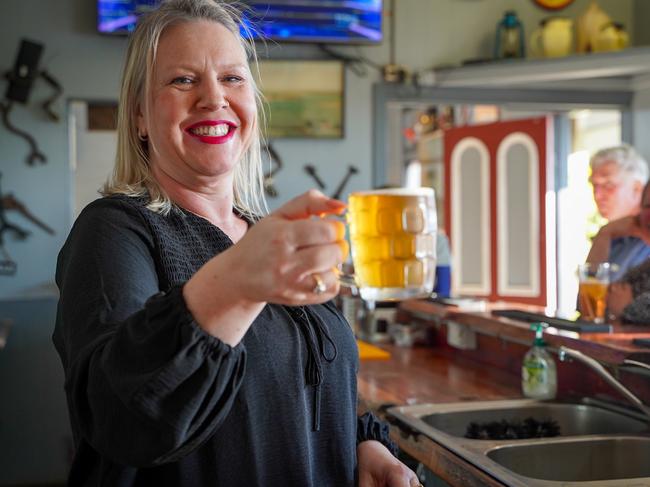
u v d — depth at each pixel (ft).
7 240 14.39
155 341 2.57
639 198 12.51
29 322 14.49
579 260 20.71
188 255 3.68
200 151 3.84
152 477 3.51
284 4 14.43
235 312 2.55
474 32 16.06
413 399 7.48
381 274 3.26
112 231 3.39
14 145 14.35
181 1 3.92
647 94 15.94
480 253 18.29
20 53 14.11
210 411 2.69
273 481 3.63
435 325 11.24
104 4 13.91
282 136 15.20
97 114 14.69
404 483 4.21
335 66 15.37
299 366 3.78
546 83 16.15
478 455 5.44
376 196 3.25
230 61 3.87
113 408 2.72
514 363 8.90
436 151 24.58
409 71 15.74
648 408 5.99
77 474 3.60
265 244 2.43
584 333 7.17
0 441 14.44
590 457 5.98
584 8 16.37
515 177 18.02
